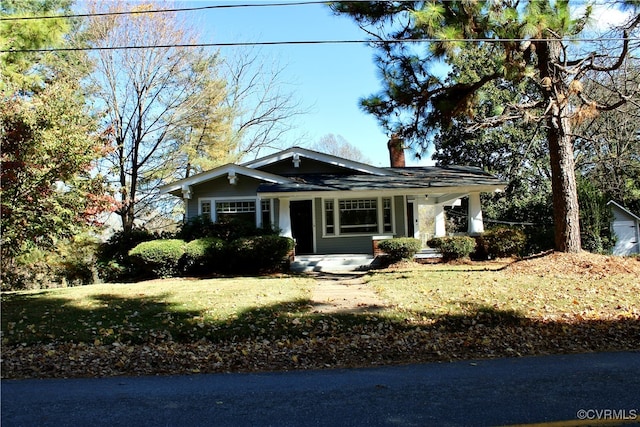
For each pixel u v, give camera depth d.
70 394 4.71
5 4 15.73
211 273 15.09
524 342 6.54
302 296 9.71
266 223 16.91
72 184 10.02
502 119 12.77
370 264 16.19
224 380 5.18
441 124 14.01
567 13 10.10
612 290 9.42
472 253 16.88
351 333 7.26
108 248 16.27
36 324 7.88
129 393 4.73
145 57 22.34
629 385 4.52
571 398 4.19
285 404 4.29
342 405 4.21
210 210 17.56
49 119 9.63
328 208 18.16
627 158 23.38
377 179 17.69
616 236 19.45
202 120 24.17
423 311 8.23
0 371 5.67
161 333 7.34
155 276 14.89
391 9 12.66
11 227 9.34
